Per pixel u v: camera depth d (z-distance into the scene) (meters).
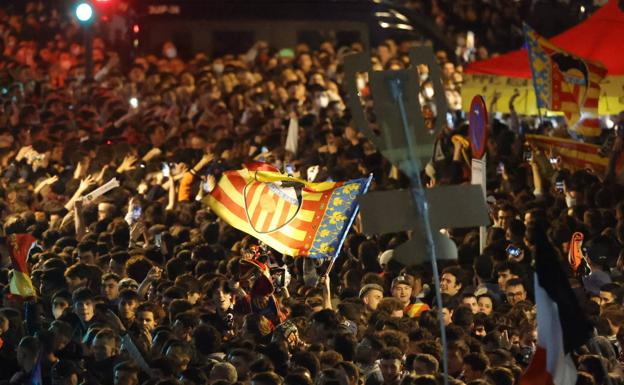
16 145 57.09
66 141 55.97
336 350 29.34
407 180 47.91
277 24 76.88
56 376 29.66
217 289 32.22
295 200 34.66
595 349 27.58
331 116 62.06
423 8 83.62
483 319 31.45
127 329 32.41
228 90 70.62
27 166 51.25
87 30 68.06
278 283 35.09
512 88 57.06
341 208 34.38
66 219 42.72
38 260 38.34
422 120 22.98
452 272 34.94
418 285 34.97
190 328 31.22
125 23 78.38
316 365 28.09
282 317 32.28
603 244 37.19
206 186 45.66
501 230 38.50
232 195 34.72
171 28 76.88
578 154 48.75
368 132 23.05
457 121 66.12
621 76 51.19
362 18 77.12
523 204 44.19
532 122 60.72
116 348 30.42
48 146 54.47
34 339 30.50
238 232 40.25
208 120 63.56
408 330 30.44
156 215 43.09
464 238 40.09
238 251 39.16
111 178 48.03
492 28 82.62
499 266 35.28
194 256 37.84
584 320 23.72
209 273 34.91
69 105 67.31
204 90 68.88
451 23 83.06
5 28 82.44
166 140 58.12
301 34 76.94
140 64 73.81
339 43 76.94
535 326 30.23
